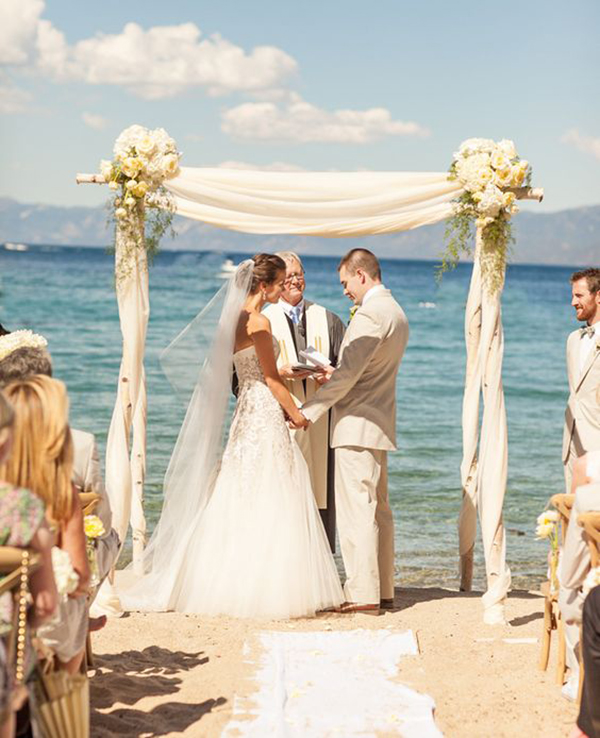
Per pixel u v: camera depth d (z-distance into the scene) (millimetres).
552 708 4344
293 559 5973
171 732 3998
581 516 3838
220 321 6188
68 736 3207
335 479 6266
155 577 6207
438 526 10383
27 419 3352
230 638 5387
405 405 21219
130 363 6078
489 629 5715
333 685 4621
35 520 3012
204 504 6195
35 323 35500
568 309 55031
